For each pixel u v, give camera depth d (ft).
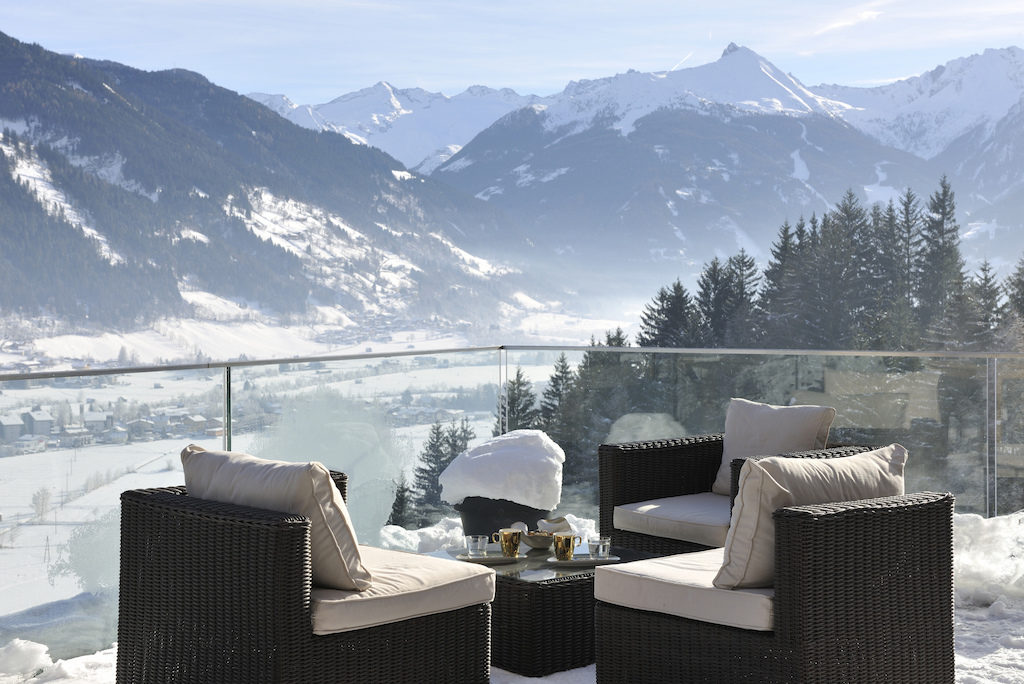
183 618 8.39
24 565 11.18
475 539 11.35
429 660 8.75
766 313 132.57
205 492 8.86
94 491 11.91
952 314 131.64
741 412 13.57
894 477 9.09
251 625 7.86
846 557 8.03
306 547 7.87
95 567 11.96
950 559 8.88
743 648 8.16
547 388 18.71
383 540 16.40
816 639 7.84
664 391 17.84
